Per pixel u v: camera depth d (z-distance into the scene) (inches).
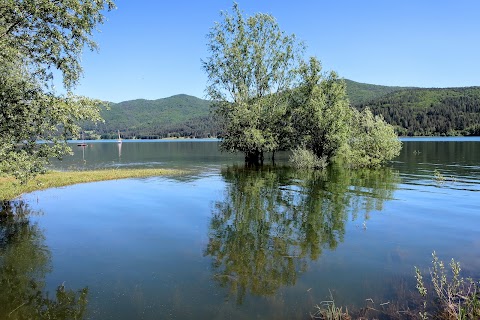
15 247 522.3
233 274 411.8
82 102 611.8
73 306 342.3
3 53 500.4
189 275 411.2
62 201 873.5
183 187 1081.4
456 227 595.8
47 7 496.7
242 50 1763.0
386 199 829.8
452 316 296.7
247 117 1716.3
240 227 615.5
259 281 389.4
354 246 504.4
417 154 2219.5
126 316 321.4
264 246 511.5
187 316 318.3
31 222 669.3
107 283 394.3
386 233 565.9
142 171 1519.4
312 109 1688.0
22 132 569.6
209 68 1803.6
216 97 1812.3
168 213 731.4
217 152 3324.3
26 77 584.4
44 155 611.2
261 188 1027.3
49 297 362.9
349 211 717.3
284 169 1557.6
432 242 517.7
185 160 2299.5
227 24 1753.2
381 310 316.5
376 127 1614.2
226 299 349.4
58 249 512.7
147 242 539.8
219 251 493.4
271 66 1795.0
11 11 495.5
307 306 330.6
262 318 312.0
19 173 570.6
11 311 334.3
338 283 379.6
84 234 587.8
